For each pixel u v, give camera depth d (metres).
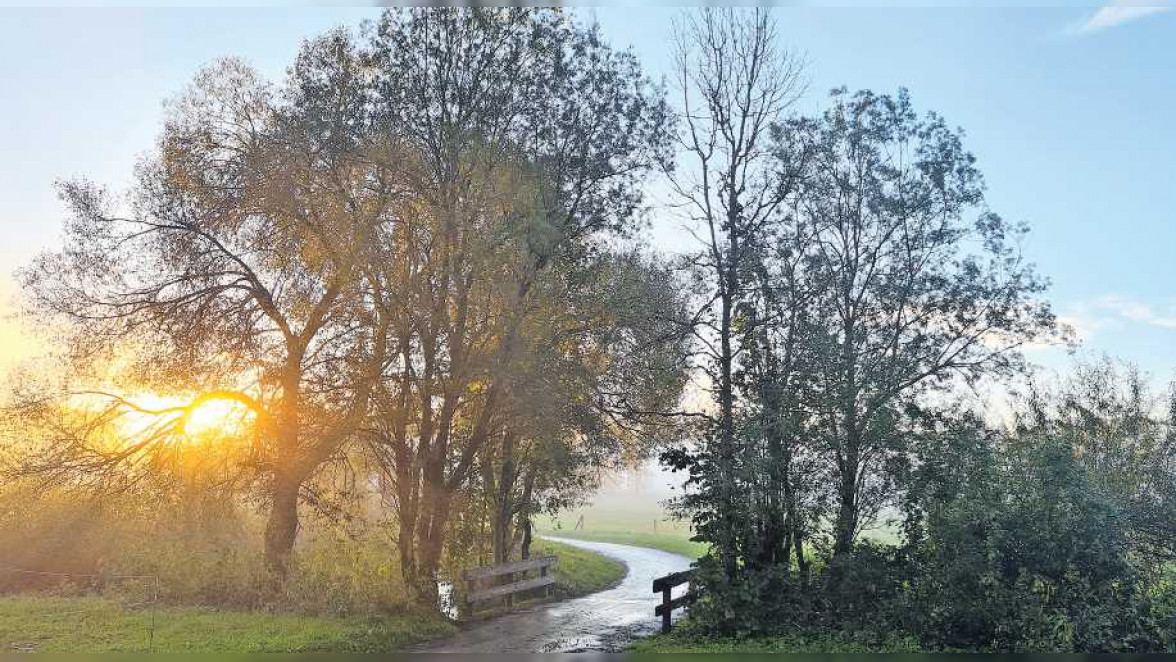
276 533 22.22
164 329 22.92
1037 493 16.27
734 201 21.03
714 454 19.30
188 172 22.38
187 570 20.70
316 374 21.81
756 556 18.88
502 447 26.19
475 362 20.95
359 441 23.27
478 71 21.61
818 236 21.00
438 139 21.22
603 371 22.78
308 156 21.09
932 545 17.08
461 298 21.12
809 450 18.86
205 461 22.84
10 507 22.67
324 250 21.77
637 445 25.20
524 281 20.81
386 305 20.52
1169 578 16.73
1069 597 15.64
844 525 18.62
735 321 20.45
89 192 22.50
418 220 21.20
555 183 21.42
